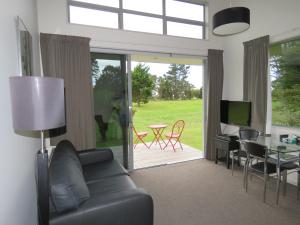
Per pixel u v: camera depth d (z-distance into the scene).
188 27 4.32
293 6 3.19
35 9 2.95
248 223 2.29
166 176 3.64
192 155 4.92
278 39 3.44
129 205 1.71
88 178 2.42
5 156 1.39
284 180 2.91
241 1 4.11
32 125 1.35
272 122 3.56
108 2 3.66
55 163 1.78
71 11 3.45
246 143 2.96
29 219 1.97
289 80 3.26
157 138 6.06
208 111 4.46
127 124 3.91
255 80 3.77
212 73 4.41
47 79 1.37
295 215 2.43
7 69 1.51
